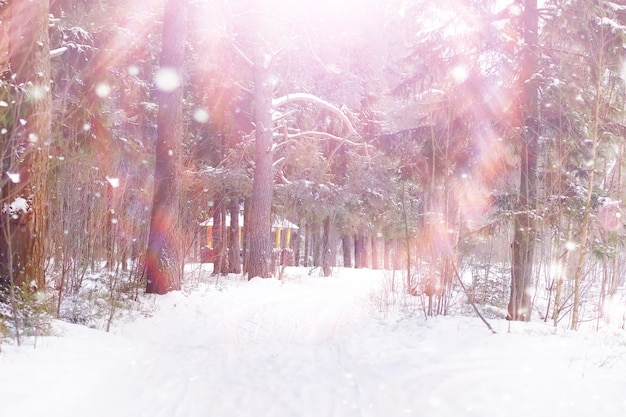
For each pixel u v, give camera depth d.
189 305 11.47
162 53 12.61
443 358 6.96
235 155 20.22
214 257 21.06
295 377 6.59
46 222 8.76
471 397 5.29
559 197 10.40
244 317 11.24
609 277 13.48
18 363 5.52
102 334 8.11
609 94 10.34
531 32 11.43
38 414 4.28
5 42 7.71
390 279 15.96
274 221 25.39
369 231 28.42
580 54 10.58
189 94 20.25
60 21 12.26
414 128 12.65
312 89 23.25
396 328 9.47
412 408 5.22
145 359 7.18
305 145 21.81
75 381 5.29
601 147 11.02
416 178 12.87
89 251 10.99
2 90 7.29
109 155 12.97
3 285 7.49
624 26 9.99
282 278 19.11
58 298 9.07
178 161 12.52
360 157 25.16
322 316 11.89
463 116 11.74
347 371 6.88
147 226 13.17
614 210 10.92
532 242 10.97
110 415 4.73
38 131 7.82
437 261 10.99
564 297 12.84
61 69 12.27
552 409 4.80
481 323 9.36
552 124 10.94
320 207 23.19
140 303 10.79
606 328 10.52
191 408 5.22
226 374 6.74
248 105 21.14
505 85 11.42
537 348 7.17
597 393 5.14
